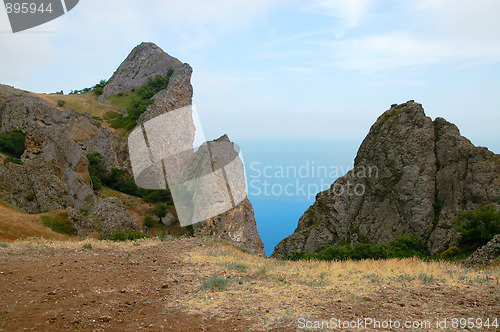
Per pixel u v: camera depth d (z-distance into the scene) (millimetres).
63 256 11391
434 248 46344
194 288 8523
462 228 38688
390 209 54156
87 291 7809
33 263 9898
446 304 7195
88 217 36125
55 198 41219
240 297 7781
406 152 55094
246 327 5953
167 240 17234
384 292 8203
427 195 51219
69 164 56875
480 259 17219
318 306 7184
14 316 6152
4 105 68562
